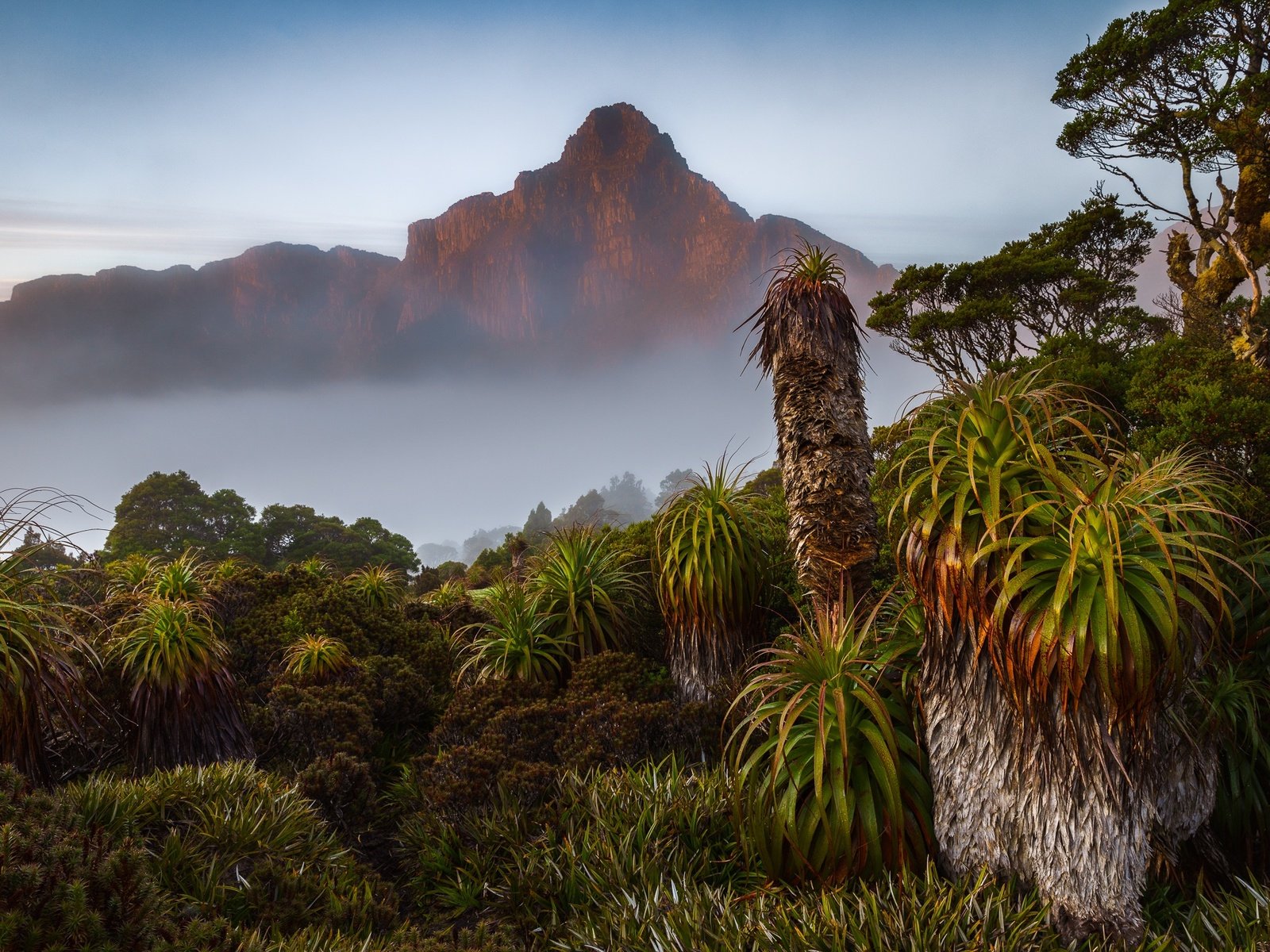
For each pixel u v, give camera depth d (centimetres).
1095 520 290
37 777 418
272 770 571
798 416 529
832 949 281
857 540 518
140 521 5603
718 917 322
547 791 471
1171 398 630
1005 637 303
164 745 530
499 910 384
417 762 566
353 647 797
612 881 371
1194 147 1675
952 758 336
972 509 318
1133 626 273
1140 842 301
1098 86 1739
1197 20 1562
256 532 6016
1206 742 336
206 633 589
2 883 225
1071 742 293
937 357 1877
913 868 342
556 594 707
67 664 445
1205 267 1845
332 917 341
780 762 337
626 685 603
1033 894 308
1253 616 375
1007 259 1934
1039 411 345
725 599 596
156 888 270
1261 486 522
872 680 377
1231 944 273
